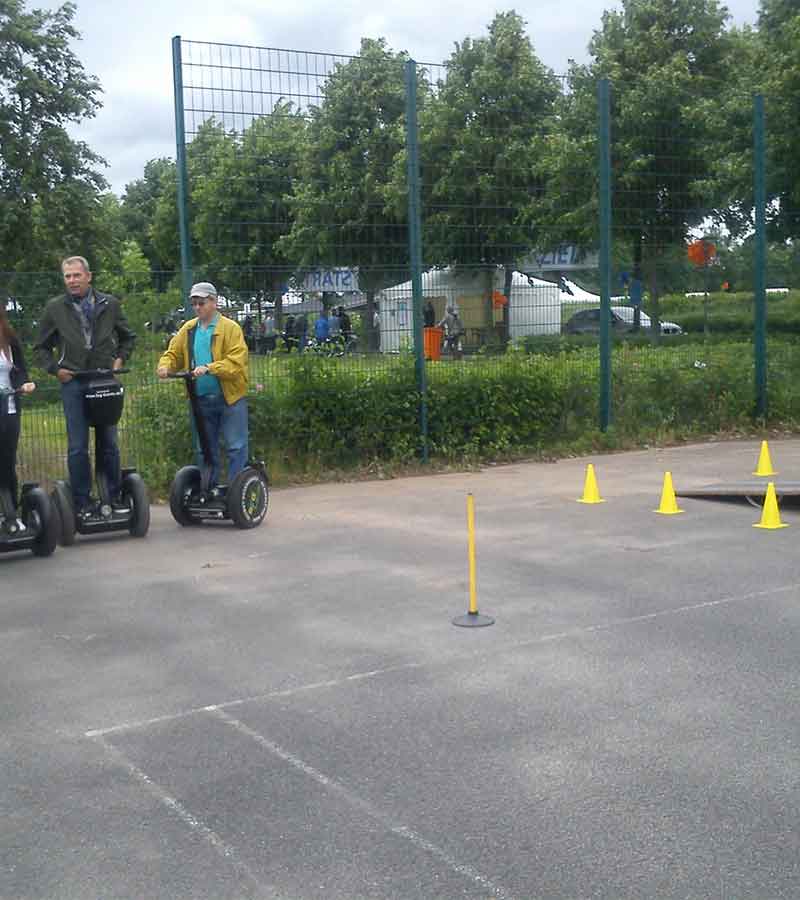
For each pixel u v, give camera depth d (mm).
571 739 4871
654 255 14781
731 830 4020
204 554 8695
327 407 12305
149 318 11367
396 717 5180
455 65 13172
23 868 3869
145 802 4363
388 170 12516
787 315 15703
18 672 5965
